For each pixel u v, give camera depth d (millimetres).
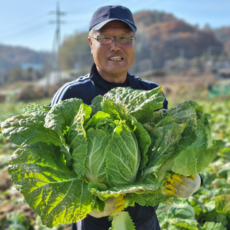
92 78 2518
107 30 2365
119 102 2055
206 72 64875
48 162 1895
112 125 1951
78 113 1966
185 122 2102
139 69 83938
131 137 1913
